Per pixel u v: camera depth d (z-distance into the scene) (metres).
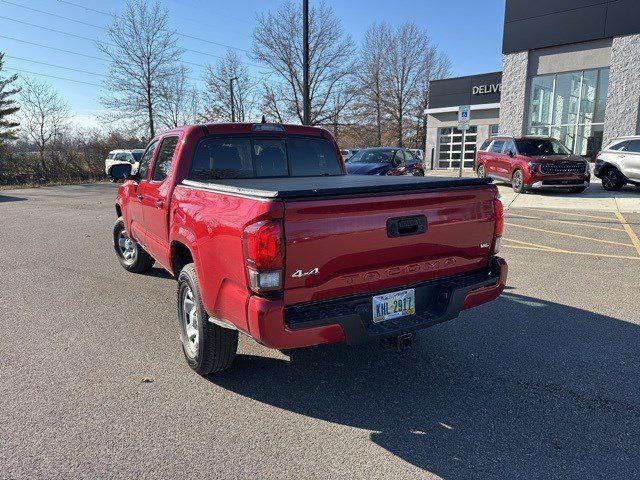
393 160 15.16
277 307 2.87
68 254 8.29
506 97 22.00
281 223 2.80
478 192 3.61
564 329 4.86
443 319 3.46
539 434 3.11
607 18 18.53
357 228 3.05
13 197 19.59
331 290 3.08
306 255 2.90
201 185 3.68
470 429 3.17
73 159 30.16
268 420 3.28
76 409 3.37
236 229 2.98
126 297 5.88
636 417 3.30
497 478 2.70
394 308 3.36
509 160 16.31
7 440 2.99
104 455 2.86
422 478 2.69
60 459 2.81
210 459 2.84
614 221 10.93
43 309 5.44
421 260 3.43
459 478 2.70
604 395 3.60
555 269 7.07
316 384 3.80
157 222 4.84
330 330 3.02
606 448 2.96
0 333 4.74
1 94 54.44
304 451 2.93
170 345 4.49
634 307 5.45
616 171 15.80
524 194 15.61
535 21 20.56
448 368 4.06
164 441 3.01
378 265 3.22
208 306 3.44
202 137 4.52
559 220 11.21
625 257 7.74
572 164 14.92
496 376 3.91
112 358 4.20
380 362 4.19
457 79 33.22
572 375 3.91
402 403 3.51
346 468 2.78
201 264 3.47
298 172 5.15
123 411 3.35
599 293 5.97
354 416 3.34
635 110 18.27
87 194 21.08
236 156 4.73
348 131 49.25
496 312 5.36
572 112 20.50
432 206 3.38
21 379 3.79
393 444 3.02
